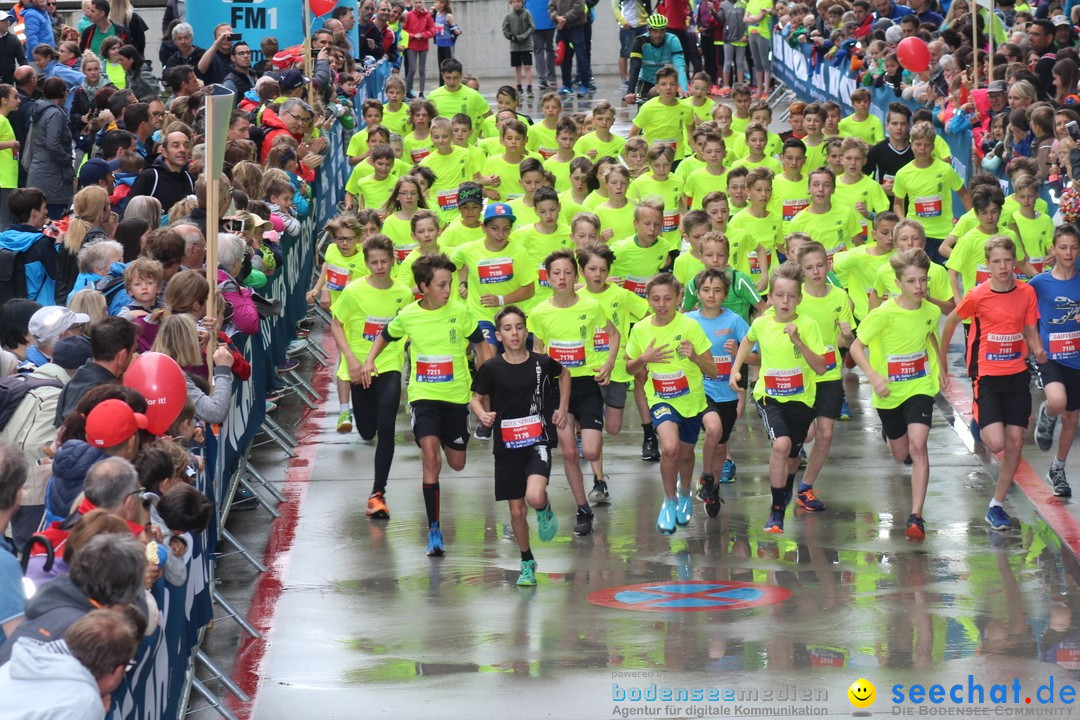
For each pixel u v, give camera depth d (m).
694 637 28.02
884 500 37.34
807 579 31.64
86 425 21.94
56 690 15.68
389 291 38.31
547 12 104.88
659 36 95.38
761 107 62.25
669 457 34.44
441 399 34.03
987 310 34.34
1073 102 52.28
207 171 29.38
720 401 36.06
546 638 28.19
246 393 36.75
